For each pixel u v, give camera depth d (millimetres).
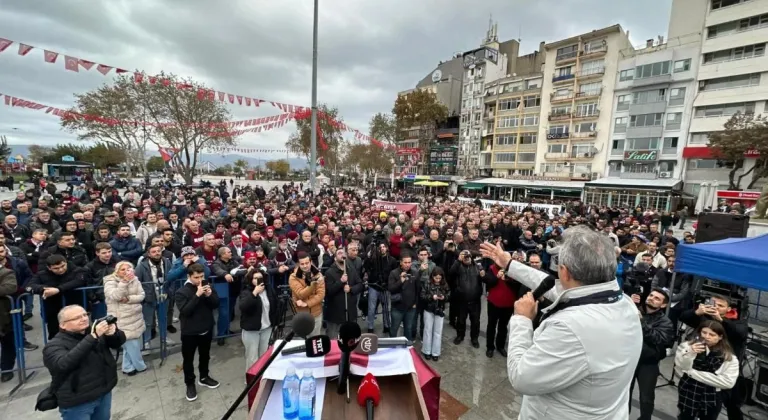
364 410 2014
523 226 10203
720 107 29828
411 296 5293
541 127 41719
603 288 1486
